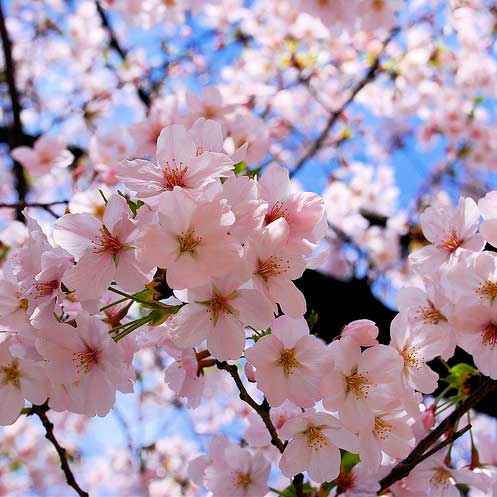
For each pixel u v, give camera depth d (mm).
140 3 931
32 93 1415
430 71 1200
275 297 374
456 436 427
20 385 406
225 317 374
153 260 357
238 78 1166
